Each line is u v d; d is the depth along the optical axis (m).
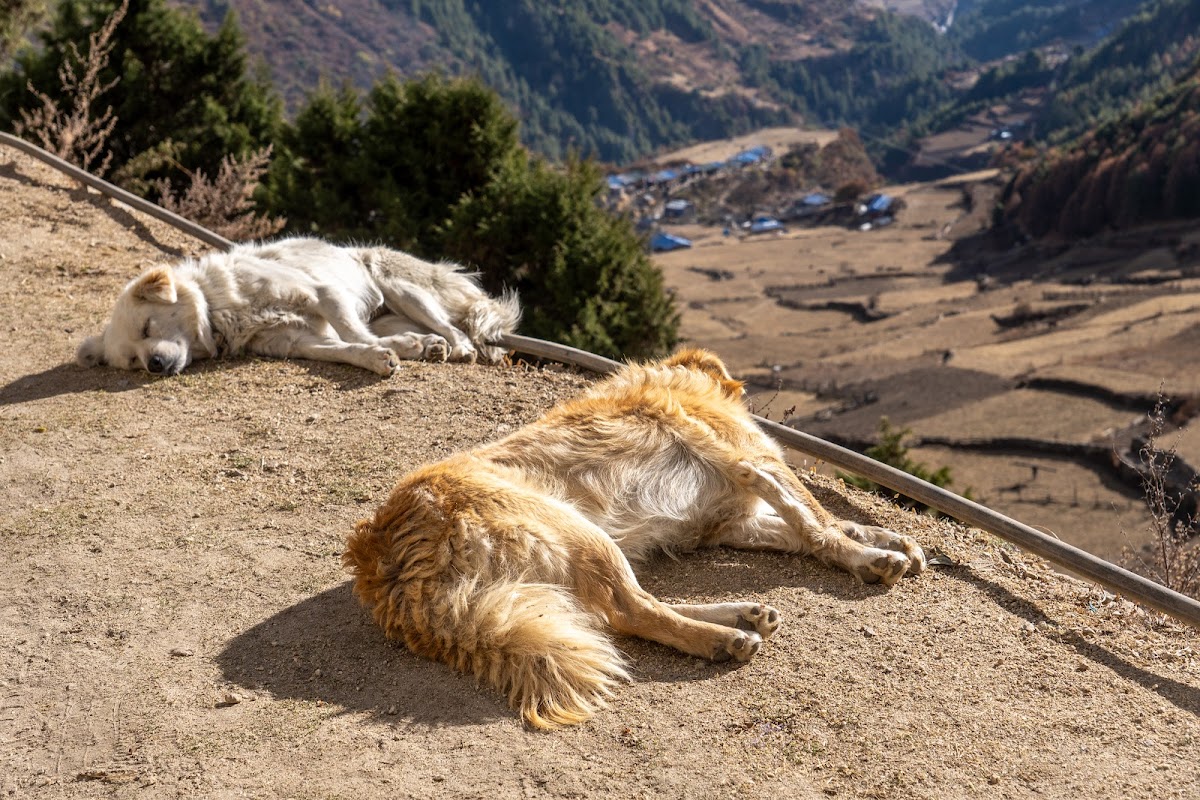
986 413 33.22
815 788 2.04
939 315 56.66
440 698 2.25
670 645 2.35
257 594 2.67
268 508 3.05
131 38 10.86
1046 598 2.62
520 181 9.82
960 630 2.46
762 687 2.27
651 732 2.16
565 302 9.37
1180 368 34.81
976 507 2.80
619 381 2.90
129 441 3.46
